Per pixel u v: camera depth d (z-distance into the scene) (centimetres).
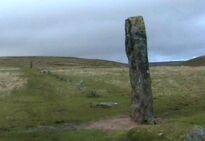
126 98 6006
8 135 4012
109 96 6200
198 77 8431
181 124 3136
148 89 4266
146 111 4209
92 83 7750
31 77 8956
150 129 3161
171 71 10244
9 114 4916
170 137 2947
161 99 5741
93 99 5891
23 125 4422
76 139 3697
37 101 5812
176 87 7012
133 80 4316
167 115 4650
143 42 4306
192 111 4794
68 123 4444
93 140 3575
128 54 4384
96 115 4731
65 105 5416
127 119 4356
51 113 4944
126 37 4397
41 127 4312
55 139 3788
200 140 2827
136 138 3192
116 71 10988
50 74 9962
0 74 9931
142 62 4291
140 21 4341
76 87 7112
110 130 3912
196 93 6219
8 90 6825
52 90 6844
